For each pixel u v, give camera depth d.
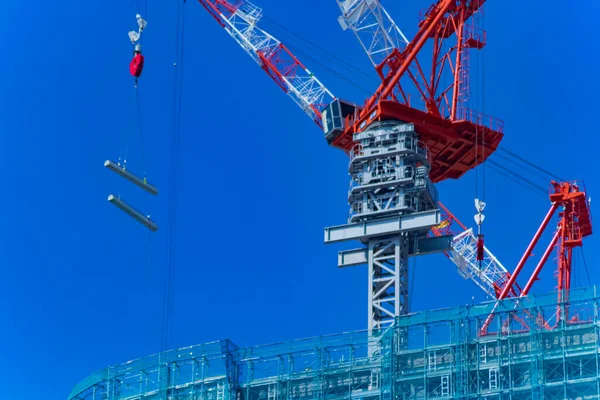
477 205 198.62
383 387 160.75
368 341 165.62
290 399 165.12
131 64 188.00
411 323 163.38
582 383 152.75
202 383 169.12
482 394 156.62
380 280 179.00
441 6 193.00
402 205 181.75
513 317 159.62
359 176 187.38
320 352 166.62
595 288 157.75
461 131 190.12
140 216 175.38
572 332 156.25
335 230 183.25
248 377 168.62
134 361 175.12
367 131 187.38
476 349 159.12
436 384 159.62
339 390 164.00
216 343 171.25
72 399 176.00
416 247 182.00
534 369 155.00
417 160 187.00
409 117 188.00
